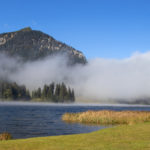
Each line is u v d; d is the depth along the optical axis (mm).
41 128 44625
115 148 17531
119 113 53781
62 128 44188
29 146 19109
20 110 113562
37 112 99125
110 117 51781
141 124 31891
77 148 17953
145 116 47469
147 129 26969
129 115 50844
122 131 25891
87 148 17828
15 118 67062
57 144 19672
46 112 100375
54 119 64062
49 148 18281
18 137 34438
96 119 53312
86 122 53719
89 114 56188
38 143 20219
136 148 17469
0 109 119938
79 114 63719
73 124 50531
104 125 47906
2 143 20500
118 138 21922
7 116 73875
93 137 22719
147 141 20094
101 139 21562
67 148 18094
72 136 23719
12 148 18500
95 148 17719
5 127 46406
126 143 19406
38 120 61219
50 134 37344
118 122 50469
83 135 24141
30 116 75562
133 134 23922
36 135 36469
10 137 28172
